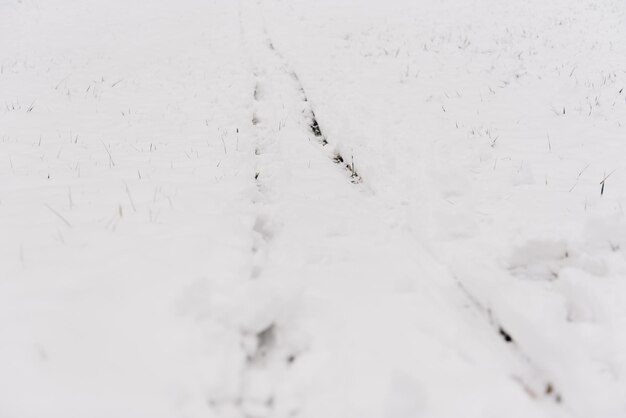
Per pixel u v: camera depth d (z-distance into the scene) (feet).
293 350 8.00
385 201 14.28
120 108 23.34
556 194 13.97
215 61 31.60
